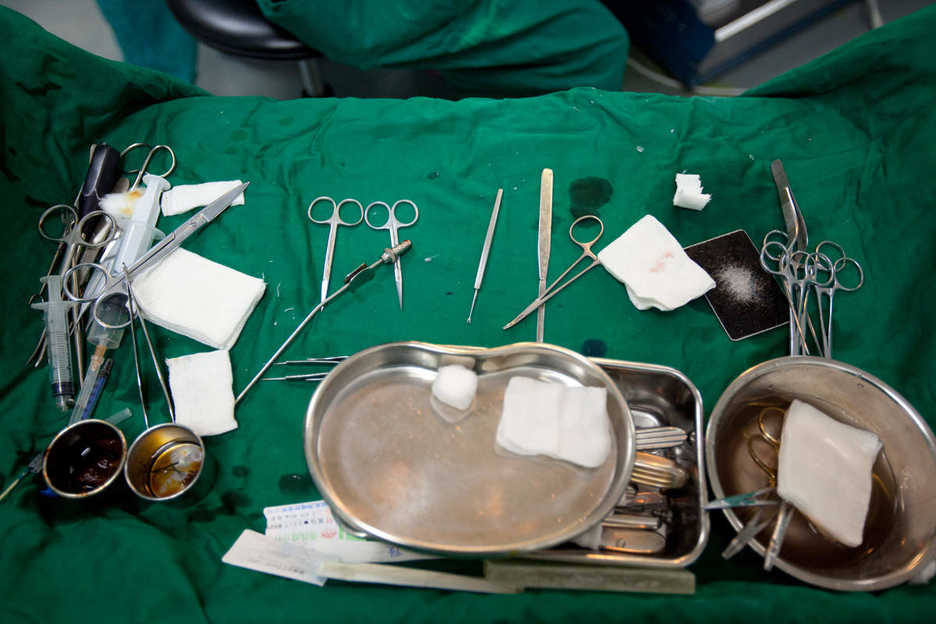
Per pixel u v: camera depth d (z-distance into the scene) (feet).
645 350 3.62
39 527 2.91
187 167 4.16
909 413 2.92
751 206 4.01
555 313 3.71
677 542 2.89
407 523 2.79
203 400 3.37
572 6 5.04
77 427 2.97
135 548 2.83
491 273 3.83
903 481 3.04
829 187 4.01
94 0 7.64
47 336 3.44
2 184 3.56
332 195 4.09
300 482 3.29
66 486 3.03
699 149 4.18
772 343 3.61
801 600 2.61
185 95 4.70
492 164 4.16
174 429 3.14
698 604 2.62
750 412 3.34
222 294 3.62
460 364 3.11
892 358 3.53
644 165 4.14
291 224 3.95
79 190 3.95
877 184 3.93
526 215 3.99
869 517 3.06
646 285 3.63
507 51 5.18
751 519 2.96
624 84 7.24
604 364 3.06
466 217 3.99
